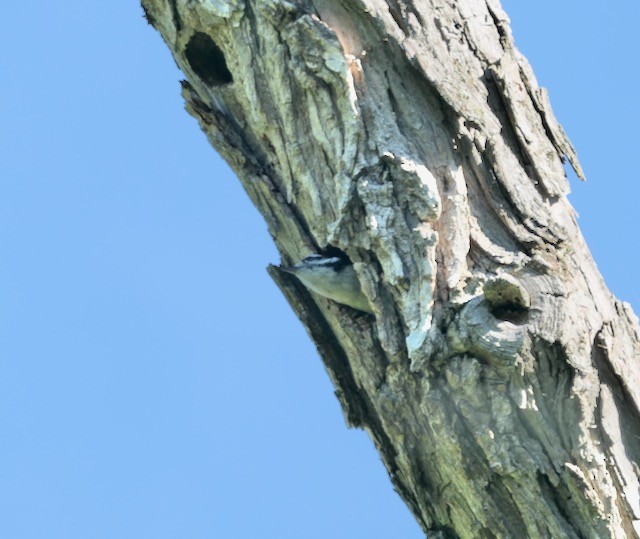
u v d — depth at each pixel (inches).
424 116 469.1
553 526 426.9
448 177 462.3
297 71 471.8
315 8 476.7
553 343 431.8
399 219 456.8
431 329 442.3
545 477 429.7
